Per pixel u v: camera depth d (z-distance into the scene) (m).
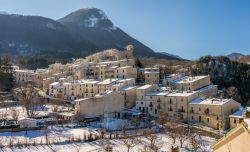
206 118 166.12
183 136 143.62
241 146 25.83
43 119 170.75
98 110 181.12
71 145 134.88
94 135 144.38
